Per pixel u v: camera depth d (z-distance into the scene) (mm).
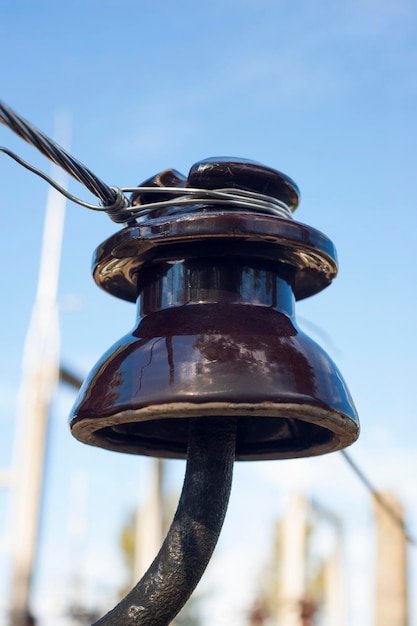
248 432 651
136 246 564
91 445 625
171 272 567
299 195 604
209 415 517
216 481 541
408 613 2391
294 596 4863
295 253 574
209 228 547
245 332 533
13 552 3514
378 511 2457
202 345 523
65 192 551
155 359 525
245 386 510
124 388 525
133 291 624
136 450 644
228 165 575
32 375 3676
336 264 594
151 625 519
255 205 576
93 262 602
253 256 565
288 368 523
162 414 514
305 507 5211
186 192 567
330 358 558
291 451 642
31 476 3594
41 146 496
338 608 6336
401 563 2404
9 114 477
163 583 522
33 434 3662
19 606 3455
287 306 575
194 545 529
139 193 590
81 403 545
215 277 559
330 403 528
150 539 3885
